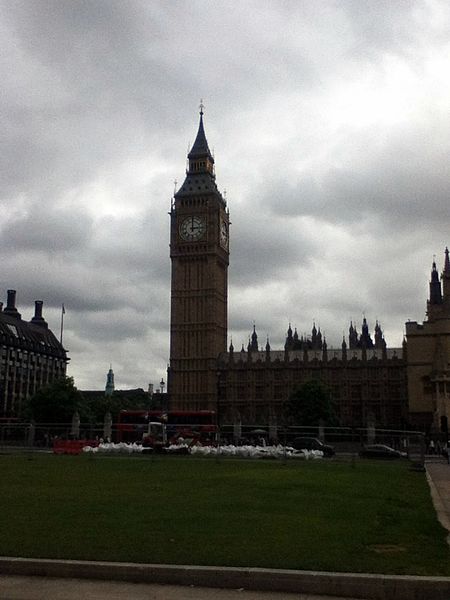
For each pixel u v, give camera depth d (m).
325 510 27.06
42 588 16.11
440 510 30.08
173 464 57.50
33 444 76.88
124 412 107.31
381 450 71.50
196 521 23.56
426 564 17.61
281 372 188.25
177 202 197.00
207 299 190.38
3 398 193.75
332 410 150.50
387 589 15.84
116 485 36.75
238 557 17.84
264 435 108.69
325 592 16.05
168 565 17.00
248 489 34.78
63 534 20.84
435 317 157.88
